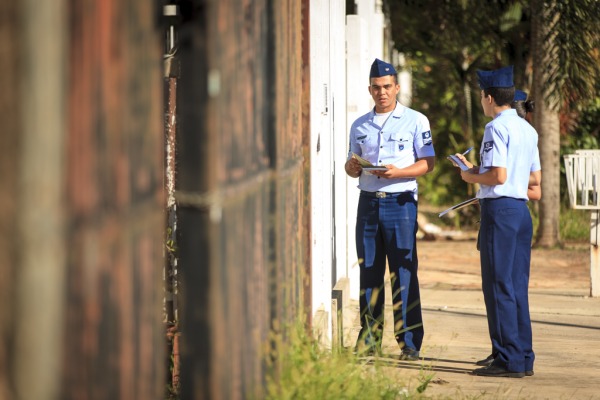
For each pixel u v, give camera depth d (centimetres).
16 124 349
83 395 416
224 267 643
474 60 4750
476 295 2662
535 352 1881
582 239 4159
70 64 395
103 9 444
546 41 3531
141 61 518
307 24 1405
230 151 666
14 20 350
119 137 470
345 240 2284
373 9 2850
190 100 601
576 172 2628
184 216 611
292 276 1063
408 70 5019
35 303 347
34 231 348
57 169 365
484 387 1539
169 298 1290
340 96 2200
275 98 897
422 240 4169
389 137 1738
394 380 1280
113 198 459
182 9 598
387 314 2006
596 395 1498
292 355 1007
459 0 3966
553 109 3550
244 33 736
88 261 416
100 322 439
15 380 346
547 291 2761
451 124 5003
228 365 662
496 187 1595
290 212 1051
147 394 546
